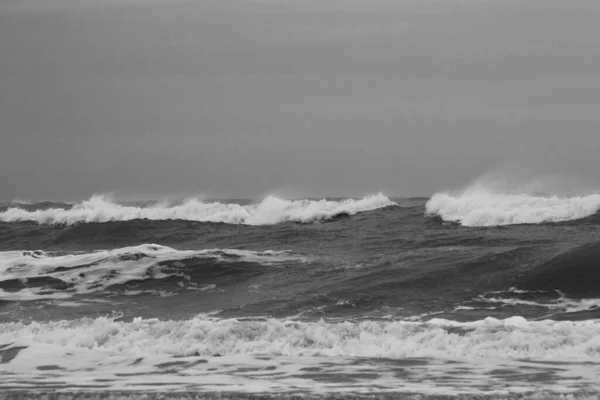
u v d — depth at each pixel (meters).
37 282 54.22
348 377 28.20
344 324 35.47
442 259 53.84
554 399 24.80
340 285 49.19
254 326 35.12
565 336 32.62
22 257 64.62
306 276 52.97
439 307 43.69
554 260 49.59
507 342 32.44
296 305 45.25
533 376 27.86
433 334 33.78
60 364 31.28
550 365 29.45
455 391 25.80
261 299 47.59
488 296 45.62
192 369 30.05
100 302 48.97
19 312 46.00
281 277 53.44
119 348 33.75
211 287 52.56
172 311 45.97
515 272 49.34
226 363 30.91
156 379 28.55
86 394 26.19
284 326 35.16
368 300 45.53
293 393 25.81
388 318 41.28
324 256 60.41
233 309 45.34
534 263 50.53
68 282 54.12
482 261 51.81
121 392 26.39
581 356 30.69
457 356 31.22
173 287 52.78
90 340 34.69
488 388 26.23
